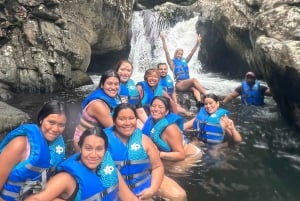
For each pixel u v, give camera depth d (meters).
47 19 9.68
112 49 12.09
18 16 9.37
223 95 8.95
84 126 4.91
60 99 8.34
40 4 9.52
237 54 10.85
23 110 7.32
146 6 18.16
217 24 11.41
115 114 3.75
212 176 4.52
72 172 3.03
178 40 14.00
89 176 3.07
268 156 5.21
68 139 5.65
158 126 4.76
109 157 3.25
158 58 13.90
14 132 3.09
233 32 10.26
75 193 3.06
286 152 5.37
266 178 4.52
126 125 3.71
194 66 13.23
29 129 3.07
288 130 6.29
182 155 4.78
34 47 9.27
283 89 6.23
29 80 9.00
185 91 9.11
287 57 5.84
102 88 4.86
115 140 3.73
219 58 12.41
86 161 3.07
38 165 3.06
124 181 3.59
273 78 6.39
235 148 5.48
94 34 10.91
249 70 11.00
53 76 9.25
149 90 6.42
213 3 12.77
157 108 4.78
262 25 7.17
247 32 9.69
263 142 5.75
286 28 6.71
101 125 4.80
